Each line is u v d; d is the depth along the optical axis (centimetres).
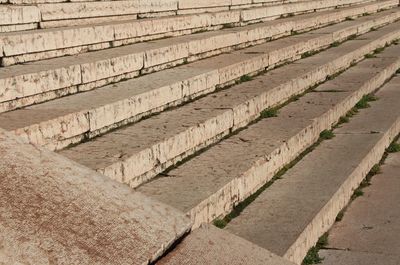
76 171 320
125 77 705
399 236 499
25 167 303
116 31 813
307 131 668
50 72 584
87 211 292
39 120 483
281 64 991
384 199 582
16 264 252
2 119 491
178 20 962
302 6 1500
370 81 972
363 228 517
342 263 454
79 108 534
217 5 1195
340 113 802
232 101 688
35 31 724
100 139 530
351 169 597
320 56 1092
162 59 780
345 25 1450
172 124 580
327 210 505
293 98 836
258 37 1084
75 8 838
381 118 809
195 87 711
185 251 311
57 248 265
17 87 541
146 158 493
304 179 570
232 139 622
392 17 1783
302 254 446
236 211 491
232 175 502
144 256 282
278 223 463
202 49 888
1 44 624
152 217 311
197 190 467
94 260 267
